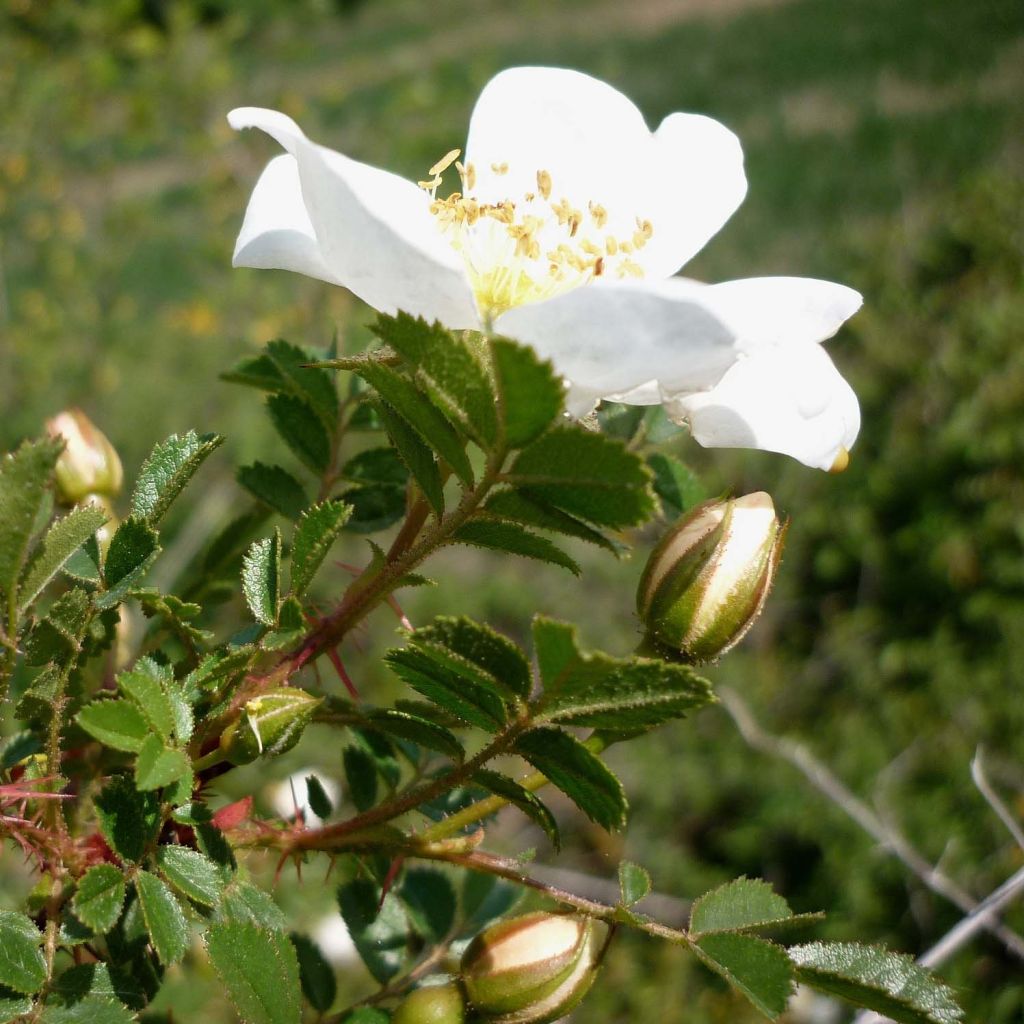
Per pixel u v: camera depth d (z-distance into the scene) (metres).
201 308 0.63
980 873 0.41
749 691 0.51
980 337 0.56
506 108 0.13
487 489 0.09
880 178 0.89
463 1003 0.11
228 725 0.10
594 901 0.10
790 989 0.09
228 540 0.14
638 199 0.13
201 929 0.10
